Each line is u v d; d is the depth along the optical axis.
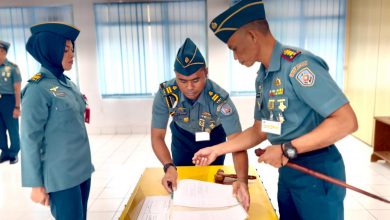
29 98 1.57
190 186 1.43
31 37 1.69
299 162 1.25
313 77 1.10
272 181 3.32
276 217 1.25
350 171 3.56
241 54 1.23
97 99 5.50
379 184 3.20
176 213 1.22
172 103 1.81
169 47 5.28
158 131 1.86
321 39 5.18
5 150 4.15
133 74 5.41
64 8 5.20
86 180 1.88
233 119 1.71
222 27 1.18
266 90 1.29
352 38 5.06
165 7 5.14
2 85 3.91
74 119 1.74
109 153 4.49
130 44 5.29
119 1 5.15
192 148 2.09
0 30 5.22
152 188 1.53
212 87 1.79
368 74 4.54
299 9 5.07
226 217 1.19
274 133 1.27
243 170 1.51
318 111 1.11
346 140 4.86
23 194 3.19
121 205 2.89
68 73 5.42
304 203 1.29
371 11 4.42
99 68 5.41
